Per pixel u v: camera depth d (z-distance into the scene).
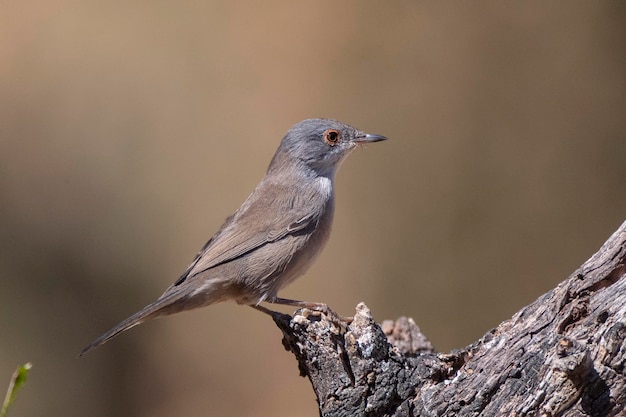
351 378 6.61
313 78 15.28
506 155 14.51
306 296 14.26
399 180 14.55
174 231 15.09
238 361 14.52
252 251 8.34
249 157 15.21
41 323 14.74
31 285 14.83
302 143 9.08
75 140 15.42
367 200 14.52
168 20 15.77
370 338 6.59
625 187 14.23
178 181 15.27
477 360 6.50
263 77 15.42
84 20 15.83
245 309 14.67
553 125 14.49
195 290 8.20
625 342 5.68
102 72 15.64
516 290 13.98
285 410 14.20
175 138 15.42
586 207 14.22
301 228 8.52
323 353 6.65
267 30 15.55
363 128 14.86
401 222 14.41
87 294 14.92
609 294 6.13
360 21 15.28
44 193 15.15
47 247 14.98
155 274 14.99
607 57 14.57
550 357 6.06
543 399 5.97
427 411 6.44
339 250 14.38
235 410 14.32
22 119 15.38
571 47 14.62
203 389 14.51
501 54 14.78
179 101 15.52
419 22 15.06
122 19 15.83
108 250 15.04
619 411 5.75
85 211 15.15
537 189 14.32
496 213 14.30
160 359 14.70
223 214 15.06
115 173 15.30
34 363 14.54
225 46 15.61
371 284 14.29
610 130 14.40
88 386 14.59
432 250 14.30
